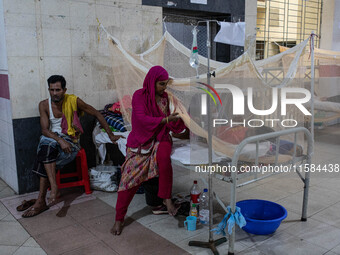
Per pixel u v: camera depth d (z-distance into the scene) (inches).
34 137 141.0
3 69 135.7
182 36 193.2
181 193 134.5
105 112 151.6
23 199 136.1
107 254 96.7
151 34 169.0
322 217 117.3
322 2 241.8
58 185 136.7
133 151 110.1
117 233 107.2
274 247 99.0
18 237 106.6
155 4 167.3
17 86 134.1
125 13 157.9
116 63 138.4
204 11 186.5
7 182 152.3
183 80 107.3
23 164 140.1
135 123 108.4
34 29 134.7
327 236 104.8
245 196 135.0
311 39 121.6
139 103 106.3
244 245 100.2
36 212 121.4
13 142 137.8
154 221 116.0
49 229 111.5
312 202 129.3
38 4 134.3
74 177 156.3
